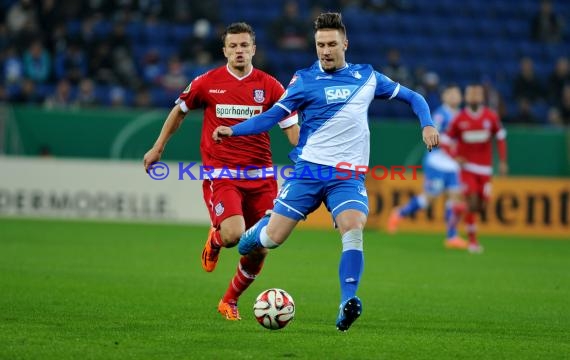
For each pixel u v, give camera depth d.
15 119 68.00
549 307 32.94
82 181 67.81
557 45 95.81
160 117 69.00
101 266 41.94
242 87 29.19
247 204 29.42
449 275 42.84
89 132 68.62
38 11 79.25
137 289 34.62
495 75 91.19
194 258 46.72
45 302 30.38
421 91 81.56
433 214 69.94
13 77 75.62
